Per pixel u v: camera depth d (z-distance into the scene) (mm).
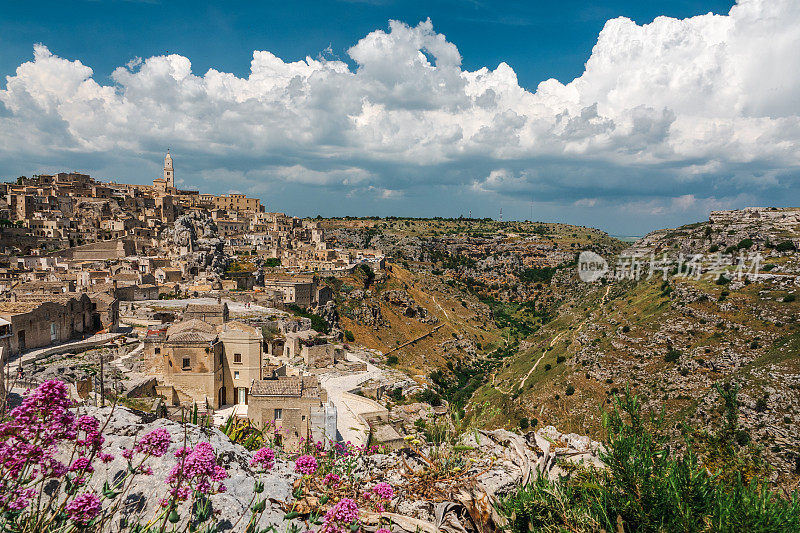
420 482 8500
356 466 9336
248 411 33312
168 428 8211
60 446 7145
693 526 6277
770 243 115250
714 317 91875
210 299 89250
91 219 145500
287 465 8414
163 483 6785
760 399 64938
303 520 6703
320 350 66500
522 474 9367
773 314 84062
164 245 131000
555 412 91688
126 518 6082
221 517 6305
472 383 124312
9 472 5070
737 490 6582
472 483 8594
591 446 11375
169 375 39188
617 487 7328
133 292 80750
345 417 43469
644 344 96500
